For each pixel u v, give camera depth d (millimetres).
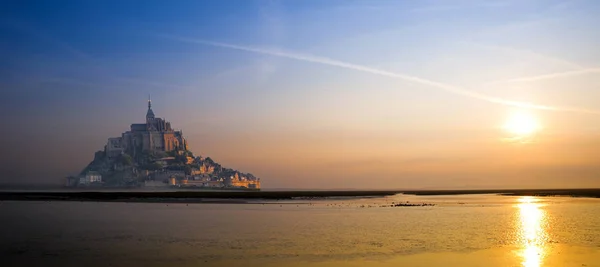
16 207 97062
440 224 59250
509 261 34719
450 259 35469
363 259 35500
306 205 104938
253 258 35906
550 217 69312
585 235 48125
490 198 153500
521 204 107188
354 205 104750
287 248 40312
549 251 38625
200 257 36406
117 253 38188
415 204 109750
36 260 35469
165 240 45062
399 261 34781
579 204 105312
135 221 63938
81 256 36906
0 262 34781
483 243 42906
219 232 51000
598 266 33031
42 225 58719
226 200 133750
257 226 57000
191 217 70375
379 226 56844
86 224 60000
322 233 50000
